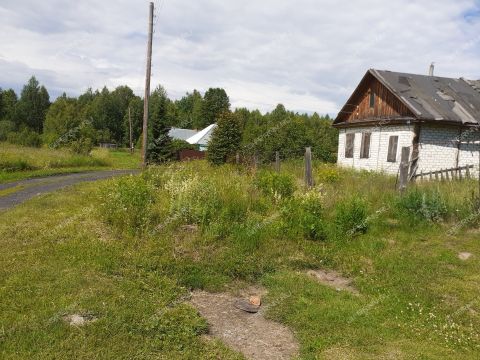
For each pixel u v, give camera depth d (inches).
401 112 706.2
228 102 2942.9
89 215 329.1
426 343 181.0
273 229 301.7
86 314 175.6
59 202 394.6
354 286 243.3
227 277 237.8
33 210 353.4
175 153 1157.1
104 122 2709.2
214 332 181.9
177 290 215.5
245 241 280.4
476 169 573.3
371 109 793.6
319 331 186.4
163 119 1100.5
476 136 711.7
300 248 289.1
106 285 205.2
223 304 211.2
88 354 147.0
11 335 153.9
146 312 181.9
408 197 369.1
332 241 303.4
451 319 202.8
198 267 241.6
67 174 753.0
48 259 232.1
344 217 320.8
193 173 476.1
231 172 534.6
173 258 249.4
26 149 994.7
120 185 338.3
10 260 227.8
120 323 169.8
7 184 568.1
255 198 366.3
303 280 240.5
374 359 165.2
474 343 182.5
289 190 398.3
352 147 856.9
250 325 191.6
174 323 176.1
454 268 263.4
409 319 202.4
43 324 162.9
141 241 270.7
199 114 2748.5
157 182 436.8
